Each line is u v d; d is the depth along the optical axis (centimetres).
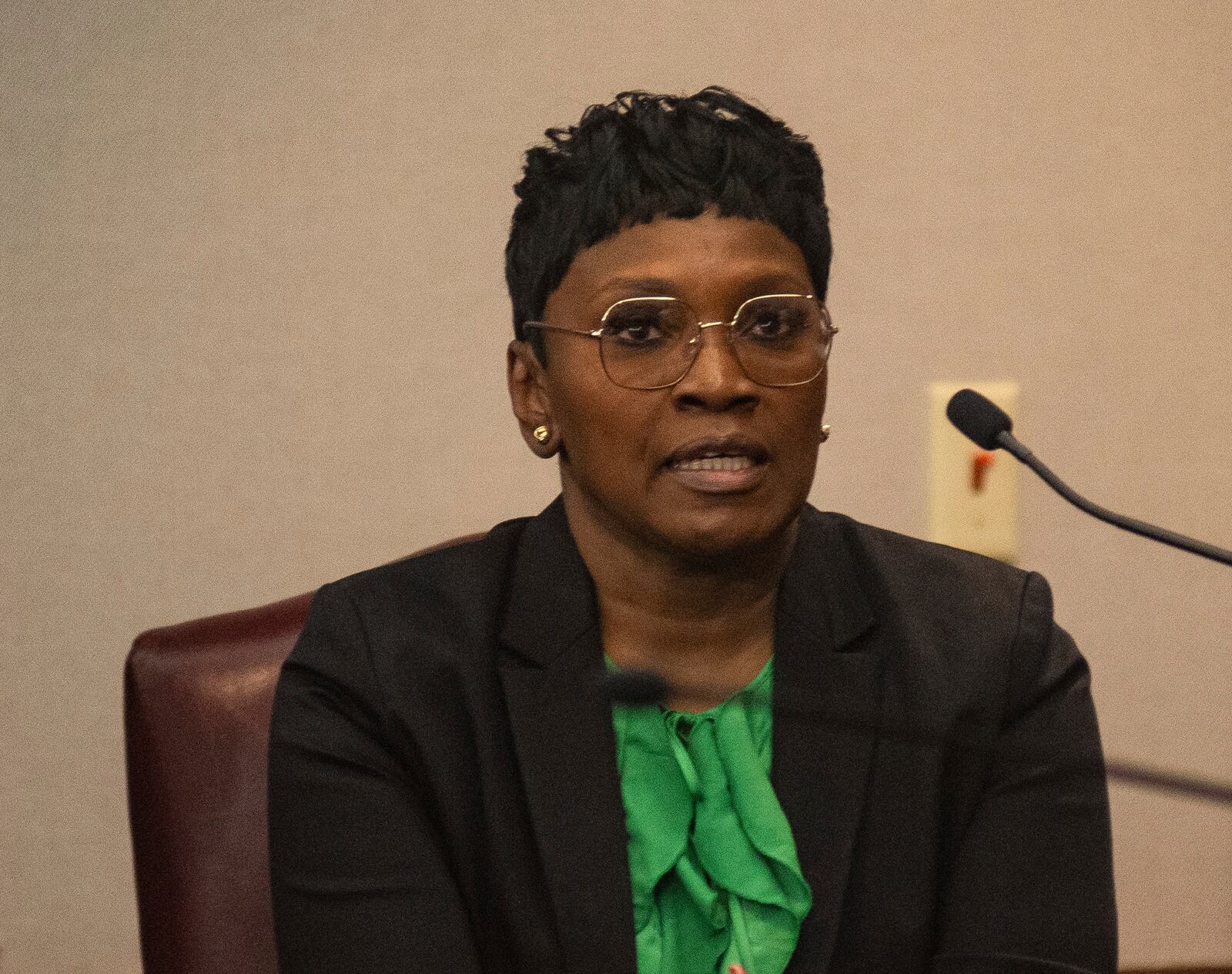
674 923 405
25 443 779
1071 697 431
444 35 777
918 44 802
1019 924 405
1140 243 829
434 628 430
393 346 796
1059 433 836
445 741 415
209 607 801
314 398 794
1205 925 884
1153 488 848
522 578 436
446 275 794
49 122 761
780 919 399
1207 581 856
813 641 422
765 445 391
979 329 826
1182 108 820
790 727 413
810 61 799
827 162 805
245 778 484
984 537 811
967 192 816
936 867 414
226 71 767
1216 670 866
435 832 413
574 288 399
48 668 796
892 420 826
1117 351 835
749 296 388
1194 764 870
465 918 399
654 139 395
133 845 492
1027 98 811
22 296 769
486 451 809
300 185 779
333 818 406
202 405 788
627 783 411
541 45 784
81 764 806
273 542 800
